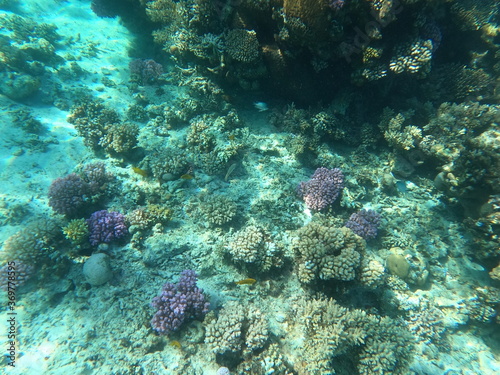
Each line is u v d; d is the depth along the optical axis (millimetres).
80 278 1110
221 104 1714
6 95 1723
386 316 1106
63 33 2494
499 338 1186
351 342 970
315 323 998
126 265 1150
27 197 1338
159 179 1415
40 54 2021
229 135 1546
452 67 1611
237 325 951
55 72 1993
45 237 1146
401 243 1314
